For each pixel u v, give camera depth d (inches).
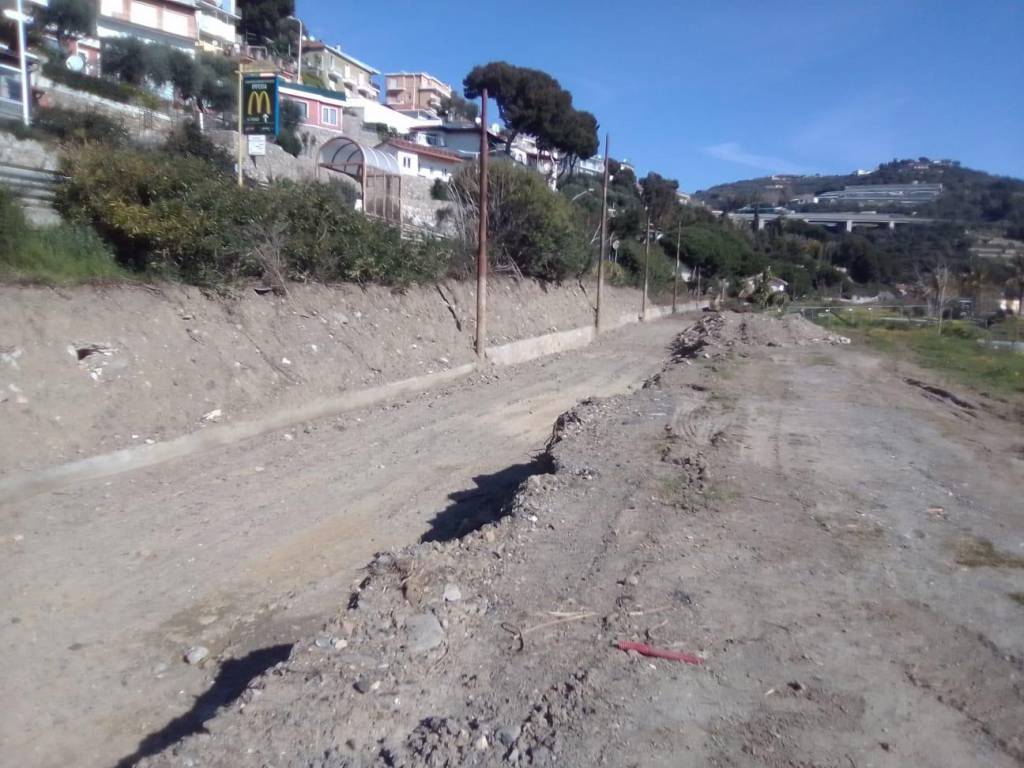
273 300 676.1
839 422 551.5
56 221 579.5
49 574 311.9
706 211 3907.5
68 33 1311.5
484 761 169.8
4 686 237.5
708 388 714.8
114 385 484.4
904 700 194.9
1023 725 185.6
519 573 270.5
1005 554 296.2
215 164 818.8
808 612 242.5
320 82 2760.8
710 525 319.6
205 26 2193.7
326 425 584.1
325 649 213.6
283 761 168.9
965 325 1515.7
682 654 215.2
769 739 177.9
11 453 402.6
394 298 863.7
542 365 1033.5
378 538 371.2
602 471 398.3
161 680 245.9
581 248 1573.6
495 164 1312.7
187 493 416.8
